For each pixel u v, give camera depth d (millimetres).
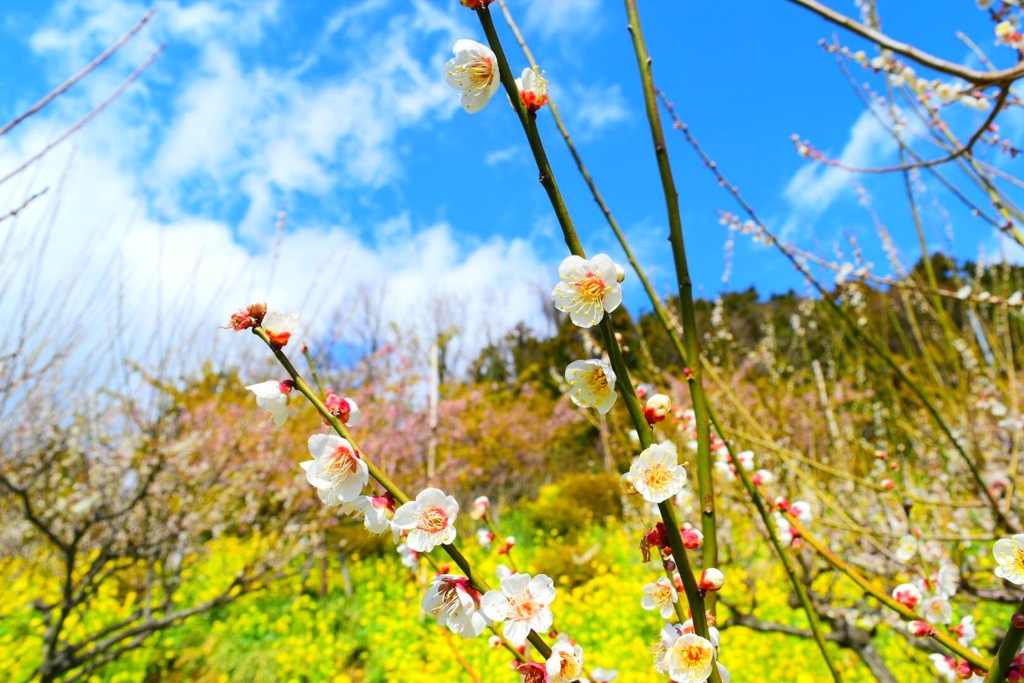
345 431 975
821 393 4449
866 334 2512
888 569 3354
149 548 4645
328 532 7730
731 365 4949
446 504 938
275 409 1014
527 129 820
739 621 3670
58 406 4820
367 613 7035
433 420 6395
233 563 7516
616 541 8812
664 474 845
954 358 3980
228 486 5926
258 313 1027
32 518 4023
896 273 3799
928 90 2227
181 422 6066
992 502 2512
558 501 10055
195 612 4750
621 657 5395
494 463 12023
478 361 19109
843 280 2771
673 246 1143
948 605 1615
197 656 5703
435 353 6605
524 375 16062
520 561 8406
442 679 5141
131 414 5156
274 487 6648
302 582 7613
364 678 5699
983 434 4230
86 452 5102
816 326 5648
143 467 4801
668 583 1011
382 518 930
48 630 4316
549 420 13852
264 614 6871
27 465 4902
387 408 8844
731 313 8156
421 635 6242
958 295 2756
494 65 845
